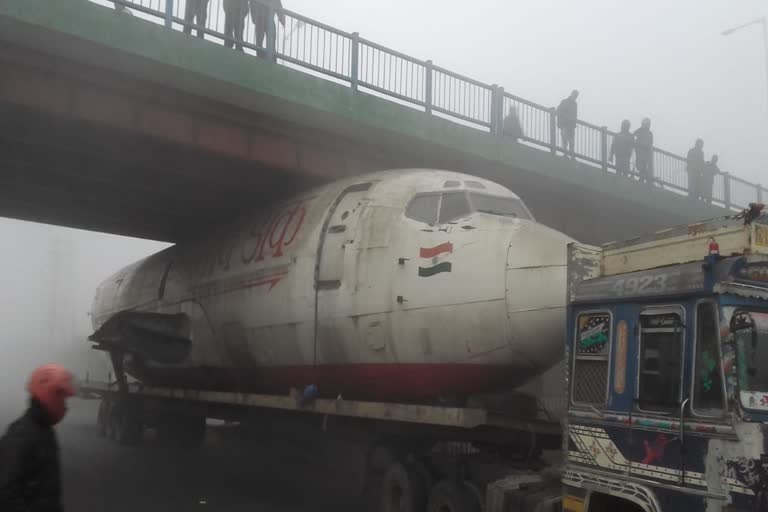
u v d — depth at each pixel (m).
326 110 14.66
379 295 10.44
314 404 11.29
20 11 11.30
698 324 5.70
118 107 13.32
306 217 12.79
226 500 13.34
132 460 18.64
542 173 18.72
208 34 13.61
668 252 6.49
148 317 17.08
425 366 9.98
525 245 9.24
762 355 5.50
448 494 8.78
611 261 7.12
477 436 9.11
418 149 16.75
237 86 13.54
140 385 19.97
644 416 6.03
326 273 11.49
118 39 12.23
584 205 21.50
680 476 5.62
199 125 14.27
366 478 10.85
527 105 18.91
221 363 15.16
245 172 15.94
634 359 6.26
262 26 14.48
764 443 5.14
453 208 10.43
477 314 9.26
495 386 9.63
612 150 21.42
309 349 11.79
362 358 10.79
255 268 13.52
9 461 3.79
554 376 10.33
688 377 5.70
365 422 10.94
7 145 14.57
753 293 5.56
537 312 8.88
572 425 6.85
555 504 7.19
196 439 21.20
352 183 12.60
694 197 23.78
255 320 13.20
